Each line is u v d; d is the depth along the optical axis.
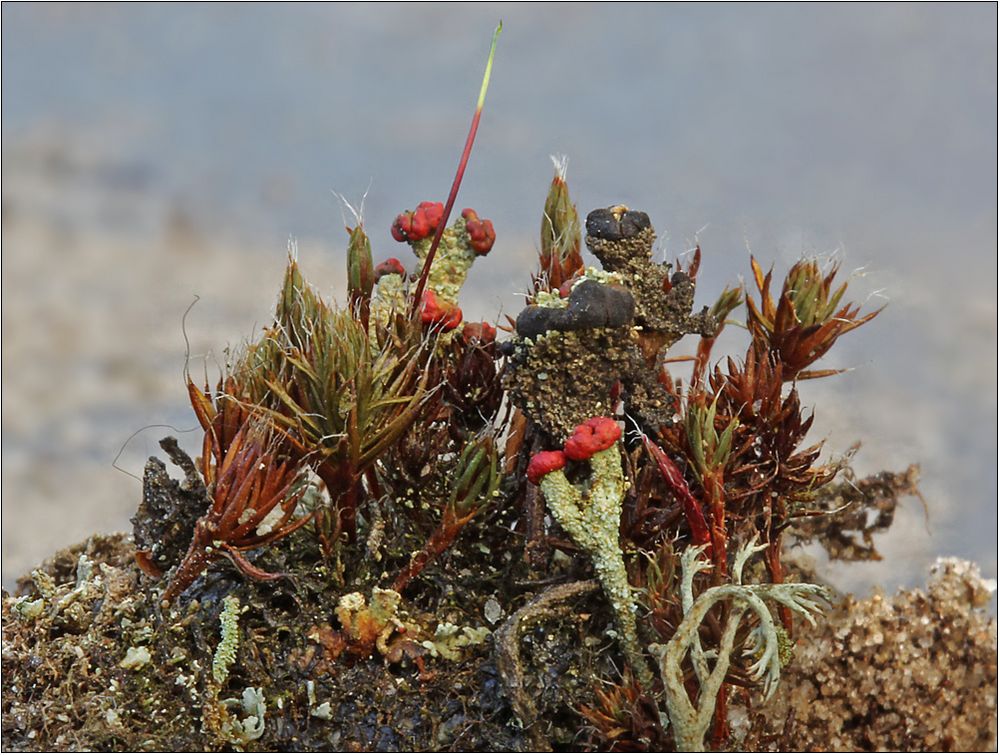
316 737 0.20
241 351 0.20
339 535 0.20
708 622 0.20
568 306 0.19
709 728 0.20
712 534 0.20
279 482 0.20
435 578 0.20
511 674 0.19
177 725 0.20
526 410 0.20
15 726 0.20
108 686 0.20
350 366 0.20
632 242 0.20
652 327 0.20
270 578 0.20
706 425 0.20
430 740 0.20
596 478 0.20
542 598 0.20
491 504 0.20
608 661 0.20
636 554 0.20
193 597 0.20
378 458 0.20
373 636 0.20
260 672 0.20
